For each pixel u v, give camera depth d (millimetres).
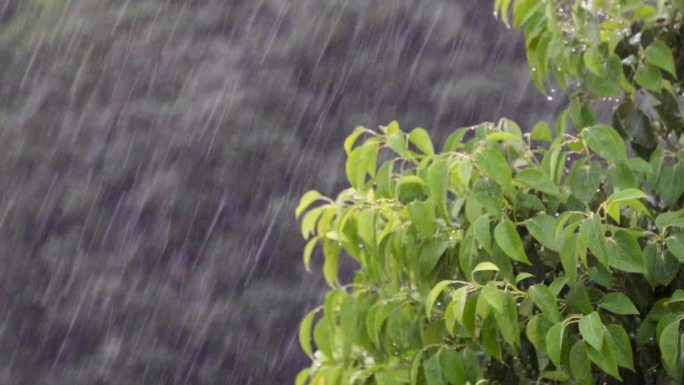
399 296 3680
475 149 3334
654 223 3520
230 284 14117
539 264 3471
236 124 15344
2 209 15508
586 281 3428
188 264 14492
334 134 15055
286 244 14352
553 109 13695
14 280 14992
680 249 3119
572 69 3465
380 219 3799
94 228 15180
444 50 14812
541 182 3240
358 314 3762
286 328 13594
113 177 15430
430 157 3516
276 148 15055
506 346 3656
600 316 3396
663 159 3359
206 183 14992
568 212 3129
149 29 16547
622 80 3490
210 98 15594
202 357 13758
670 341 3080
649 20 3484
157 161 15406
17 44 16797
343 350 3900
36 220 15375
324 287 13773
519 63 14250
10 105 16328
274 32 15906
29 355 14531
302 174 14875
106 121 16016
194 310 14102
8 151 15938
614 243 3141
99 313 14586
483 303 3250
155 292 14383
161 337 14148
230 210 14719
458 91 14406
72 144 15875
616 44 3461
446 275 3576
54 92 16344
